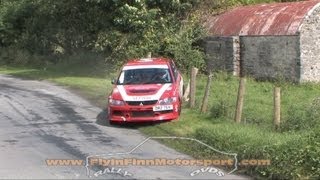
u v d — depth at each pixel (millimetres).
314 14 31547
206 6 40469
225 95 26641
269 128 18156
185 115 21500
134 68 22250
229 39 35719
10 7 59500
